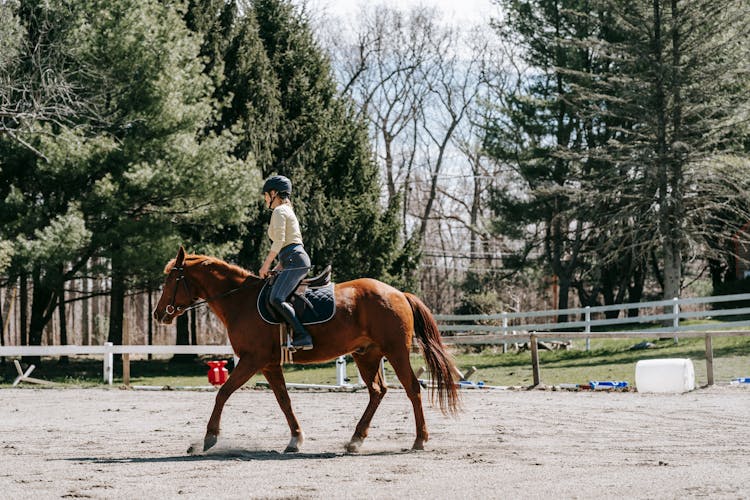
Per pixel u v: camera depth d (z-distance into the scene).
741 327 29.00
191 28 32.91
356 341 10.35
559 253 42.62
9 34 24.48
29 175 27.28
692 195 33.88
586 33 40.44
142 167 26.12
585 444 10.70
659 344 28.64
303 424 13.56
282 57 36.31
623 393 18.58
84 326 42.62
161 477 8.31
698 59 31.77
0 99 26.27
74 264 28.95
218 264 10.64
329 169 36.75
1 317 33.53
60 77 25.08
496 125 42.75
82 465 9.10
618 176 34.16
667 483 7.77
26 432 12.57
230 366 24.64
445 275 67.56
